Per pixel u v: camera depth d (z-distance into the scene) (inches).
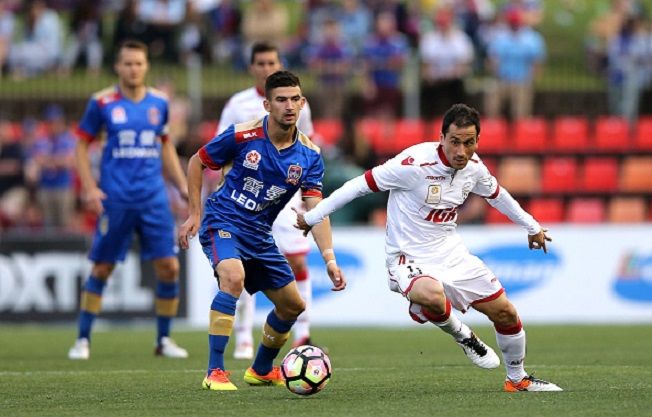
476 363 980.6
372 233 2092.8
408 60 2977.4
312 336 1839.3
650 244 2139.5
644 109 3102.9
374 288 2086.6
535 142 2928.2
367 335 1859.0
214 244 989.8
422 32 3363.7
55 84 3102.9
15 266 2032.5
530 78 3002.0
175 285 1461.6
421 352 1433.3
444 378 1125.1
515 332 959.0
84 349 1445.6
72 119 2992.1
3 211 2576.3
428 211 964.6
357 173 2288.4
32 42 3166.8
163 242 1439.5
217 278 998.4
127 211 1418.6
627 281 2138.3
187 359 1416.1
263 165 982.4
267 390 995.3
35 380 1132.5
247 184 989.2
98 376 1173.1
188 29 3203.7
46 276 2036.2
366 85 2945.4
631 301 2139.5
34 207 2576.3
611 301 2132.1
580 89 3181.6
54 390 1028.5
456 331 961.5
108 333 1909.4
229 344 1700.3
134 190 1418.6
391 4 3090.6
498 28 3011.8
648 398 902.4
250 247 1000.2
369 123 2859.3
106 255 1433.3
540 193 2785.4
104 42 3250.5
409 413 814.5
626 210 2753.4
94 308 1446.9
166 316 1465.3
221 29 3243.1
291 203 1374.3
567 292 2124.8
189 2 3206.2
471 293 960.9
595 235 2133.4
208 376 1002.1
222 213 996.6
